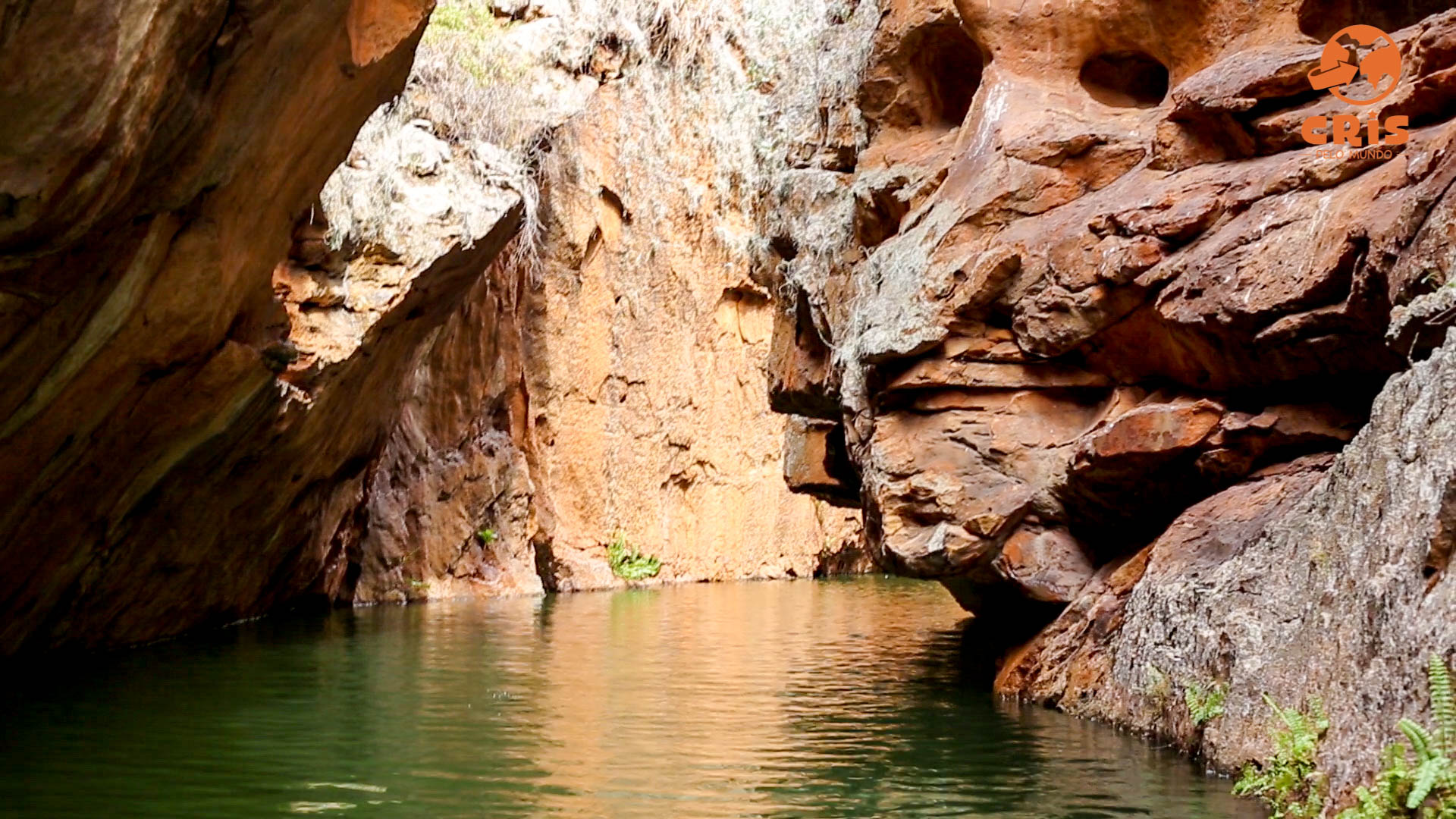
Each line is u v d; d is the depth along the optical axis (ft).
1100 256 28.22
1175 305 26.43
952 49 36.76
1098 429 28.02
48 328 23.97
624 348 73.87
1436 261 20.43
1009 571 29.58
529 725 25.77
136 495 33.47
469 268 48.85
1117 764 21.94
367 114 31.81
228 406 33.55
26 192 19.35
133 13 18.98
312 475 44.91
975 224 31.35
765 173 46.65
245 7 22.08
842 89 40.91
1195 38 31.55
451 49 57.52
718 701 29.01
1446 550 15.93
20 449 26.78
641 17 75.51
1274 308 24.50
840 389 35.99
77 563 32.99
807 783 20.72
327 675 32.55
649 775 21.31
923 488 30.19
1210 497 26.40
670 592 65.46
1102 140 30.83
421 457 59.21
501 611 52.37
